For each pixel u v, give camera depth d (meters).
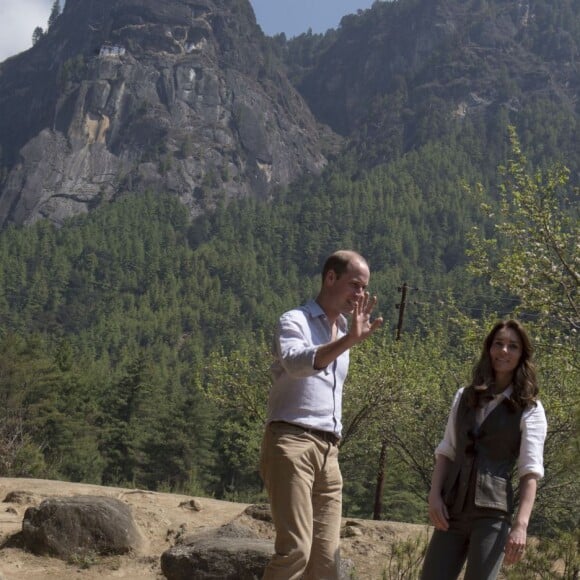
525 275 16.12
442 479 3.83
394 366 25.89
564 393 18.12
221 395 29.64
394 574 5.47
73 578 6.09
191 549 5.88
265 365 29.41
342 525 7.17
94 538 6.51
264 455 4.05
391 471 31.03
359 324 3.76
